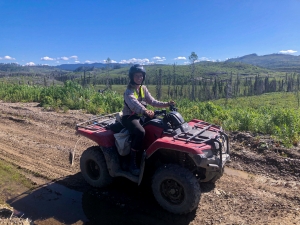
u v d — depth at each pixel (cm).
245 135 770
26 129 925
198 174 486
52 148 741
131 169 469
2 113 1157
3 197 500
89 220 432
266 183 542
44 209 462
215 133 474
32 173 595
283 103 7312
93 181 526
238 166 622
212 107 1120
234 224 409
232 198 482
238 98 9944
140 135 455
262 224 407
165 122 465
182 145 407
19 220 420
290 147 684
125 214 445
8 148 742
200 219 424
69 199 493
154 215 439
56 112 1188
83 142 789
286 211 439
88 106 1262
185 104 1404
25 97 1608
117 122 508
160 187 439
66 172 602
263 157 641
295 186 524
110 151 488
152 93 11775
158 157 483
